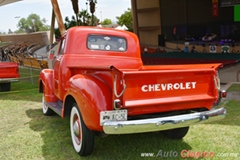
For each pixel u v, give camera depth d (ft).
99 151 10.66
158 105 8.71
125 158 10.00
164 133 12.49
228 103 18.07
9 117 16.25
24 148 11.20
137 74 8.11
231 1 64.34
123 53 13.51
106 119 8.32
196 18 75.20
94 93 8.76
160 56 55.93
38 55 69.87
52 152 10.73
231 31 70.74
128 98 8.21
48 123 14.85
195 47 64.95
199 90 9.30
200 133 12.62
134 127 8.18
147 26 81.92
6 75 23.75
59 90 12.73
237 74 27.63
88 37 12.85
